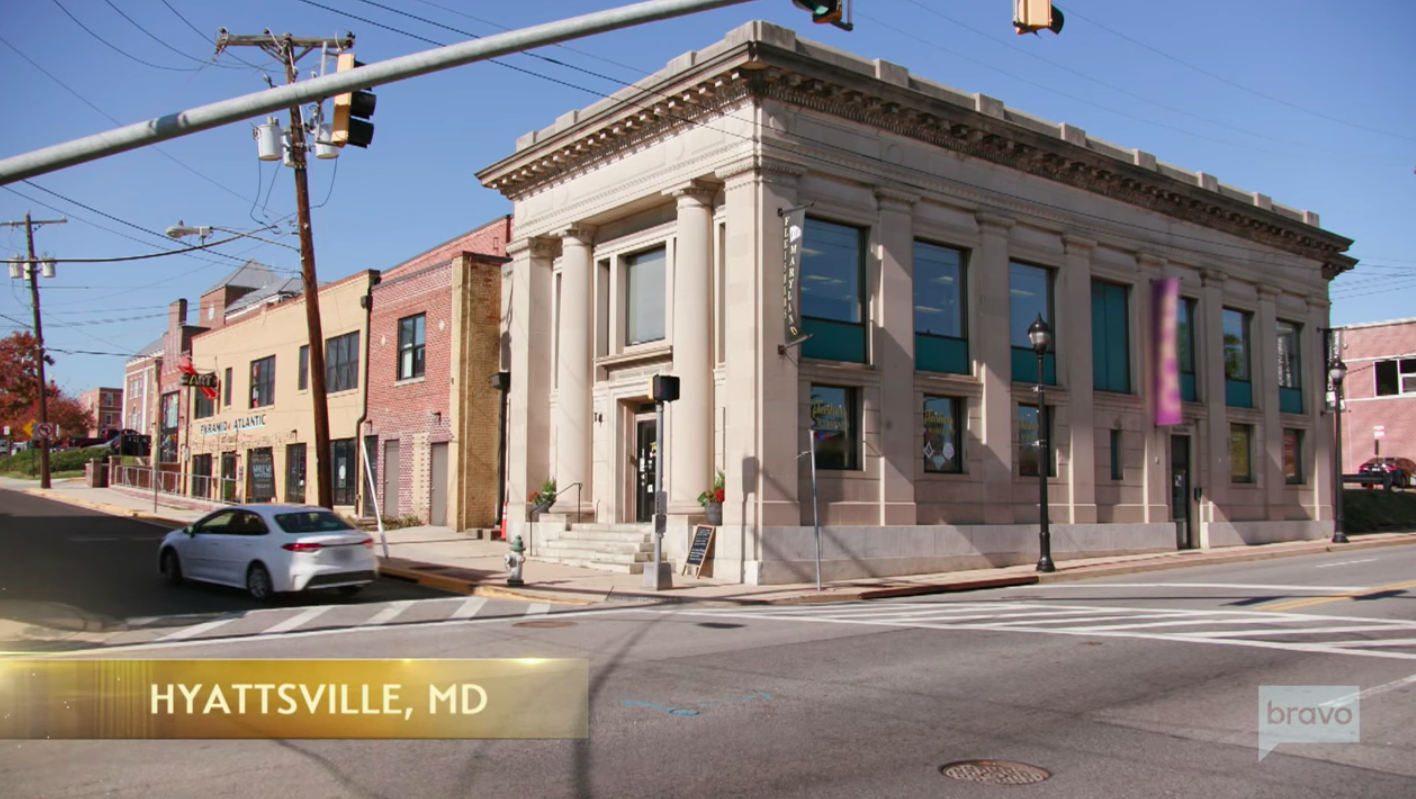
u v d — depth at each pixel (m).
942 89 24.55
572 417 25.62
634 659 11.15
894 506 22.53
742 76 20.92
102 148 10.09
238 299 55.72
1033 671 10.31
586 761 7.07
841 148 22.30
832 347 22.27
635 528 23.00
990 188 25.30
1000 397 25.00
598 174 25.06
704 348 22.27
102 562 21.67
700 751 7.32
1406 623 13.47
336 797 6.30
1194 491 30.64
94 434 88.50
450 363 29.56
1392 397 51.94
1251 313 33.81
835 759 7.12
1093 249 28.02
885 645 12.10
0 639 12.98
